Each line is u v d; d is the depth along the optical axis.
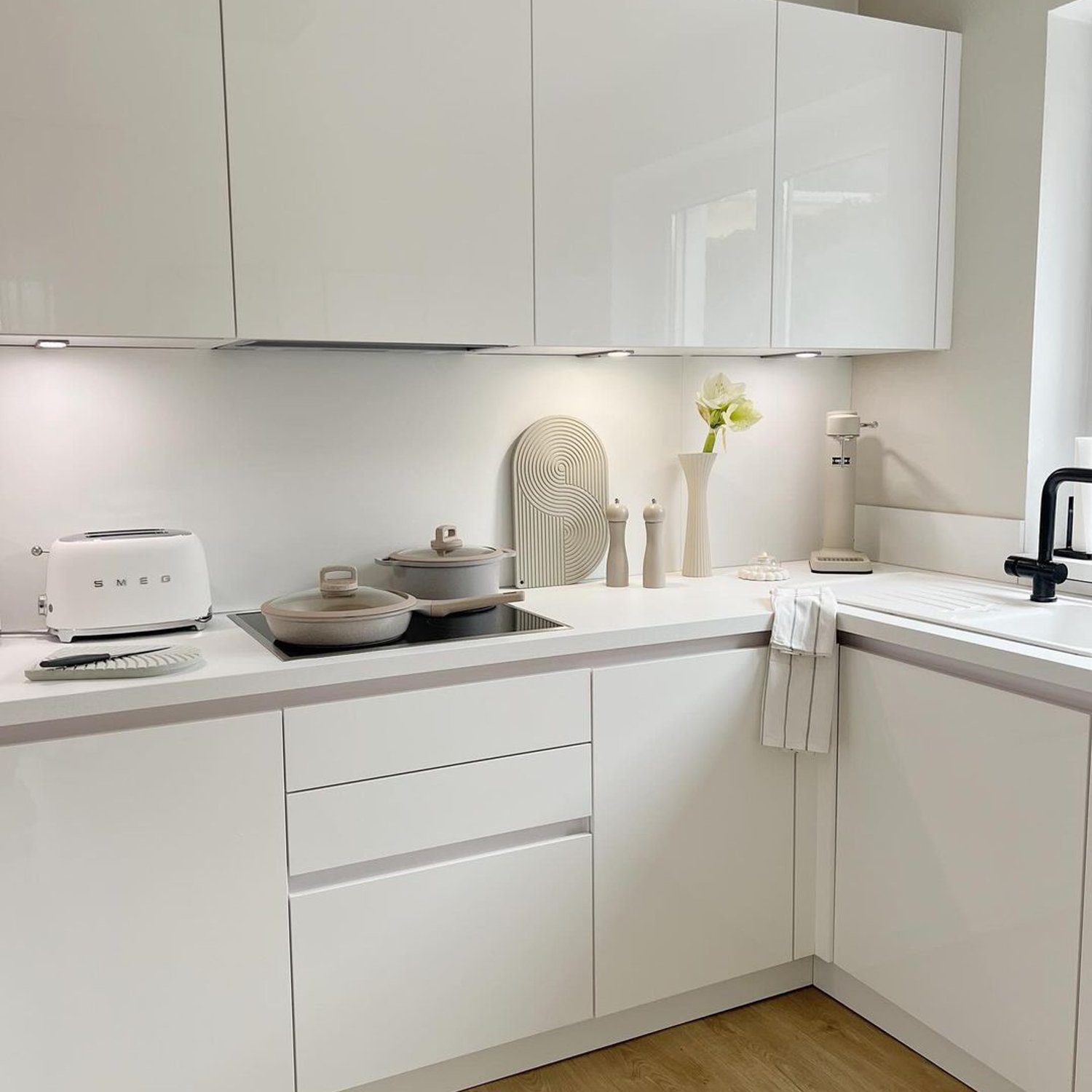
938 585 2.46
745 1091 2.00
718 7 2.18
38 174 1.67
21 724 1.54
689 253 2.21
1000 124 2.42
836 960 2.25
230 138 1.79
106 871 1.62
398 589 2.24
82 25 1.68
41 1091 1.62
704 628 2.07
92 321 1.73
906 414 2.74
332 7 1.84
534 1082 2.03
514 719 1.90
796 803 2.23
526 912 1.95
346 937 1.80
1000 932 1.86
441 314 1.98
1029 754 1.78
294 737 1.72
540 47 2.02
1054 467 2.47
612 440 2.57
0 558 1.99
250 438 2.17
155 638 1.95
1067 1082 1.74
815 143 2.32
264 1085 1.77
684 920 2.13
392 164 1.91
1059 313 2.42
